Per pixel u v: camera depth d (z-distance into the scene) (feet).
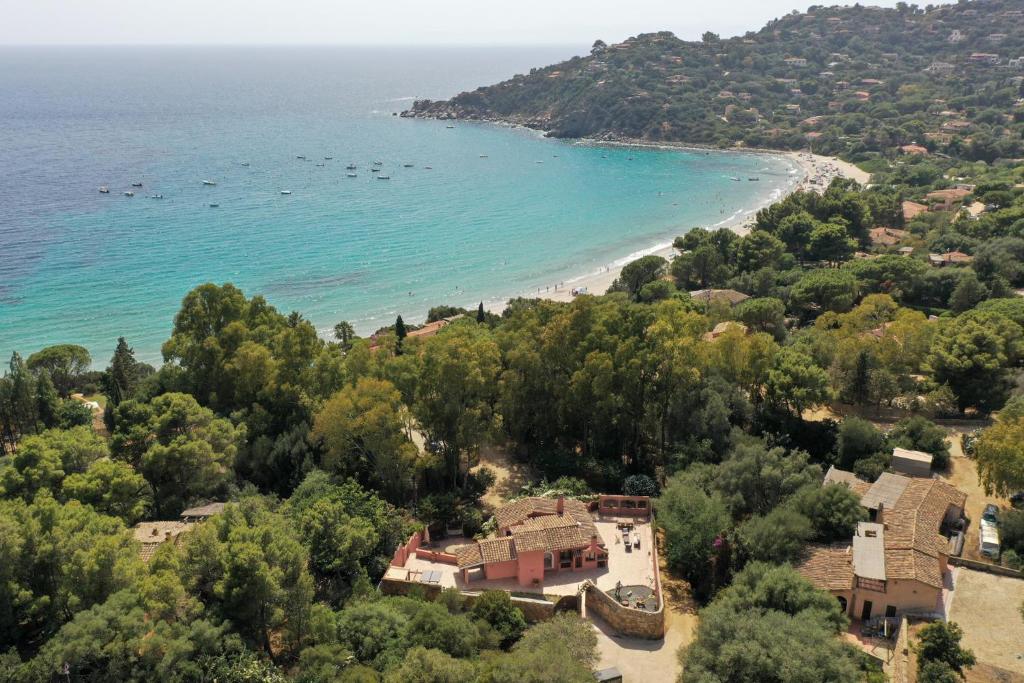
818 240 575.38
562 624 162.50
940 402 283.59
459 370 233.96
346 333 440.45
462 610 179.73
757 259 563.89
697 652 150.92
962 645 157.07
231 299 293.02
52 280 548.31
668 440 260.42
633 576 193.98
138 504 206.49
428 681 138.41
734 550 192.34
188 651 137.28
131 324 477.36
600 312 272.72
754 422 266.36
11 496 191.21
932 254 542.98
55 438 211.82
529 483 241.96
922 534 183.93
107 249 624.18
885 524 191.93
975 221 581.12
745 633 147.33
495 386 256.73
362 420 224.74
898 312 361.92
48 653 129.70
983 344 286.87
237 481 246.68
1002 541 192.75
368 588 180.55
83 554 150.30
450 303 545.44
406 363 258.57
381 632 158.40
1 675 127.85
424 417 240.73
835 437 253.44
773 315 404.57
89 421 299.99
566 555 195.00
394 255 651.66
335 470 238.07
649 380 253.85
